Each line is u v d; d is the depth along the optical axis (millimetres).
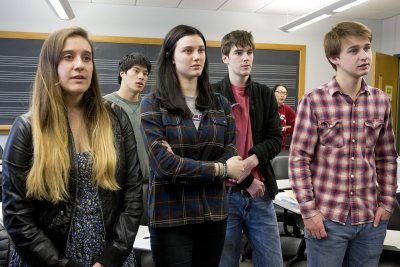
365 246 1593
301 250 2604
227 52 1866
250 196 1836
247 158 1739
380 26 6039
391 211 1601
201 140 1418
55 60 1219
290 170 1633
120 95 2807
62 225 1215
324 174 1593
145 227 2172
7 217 1175
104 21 5125
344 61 1524
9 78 4891
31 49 4922
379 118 1574
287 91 5688
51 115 1215
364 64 1499
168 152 1327
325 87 1617
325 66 5805
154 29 5266
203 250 1436
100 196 1266
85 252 1239
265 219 1869
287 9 5273
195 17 5371
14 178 1172
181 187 1366
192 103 1458
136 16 5199
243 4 5066
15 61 4891
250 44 1831
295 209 2385
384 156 1624
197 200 1374
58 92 1229
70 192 1221
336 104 1572
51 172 1179
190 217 1358
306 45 5719
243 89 1870
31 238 1169
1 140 4961
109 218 1293
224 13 5445
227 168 1371
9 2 4848
